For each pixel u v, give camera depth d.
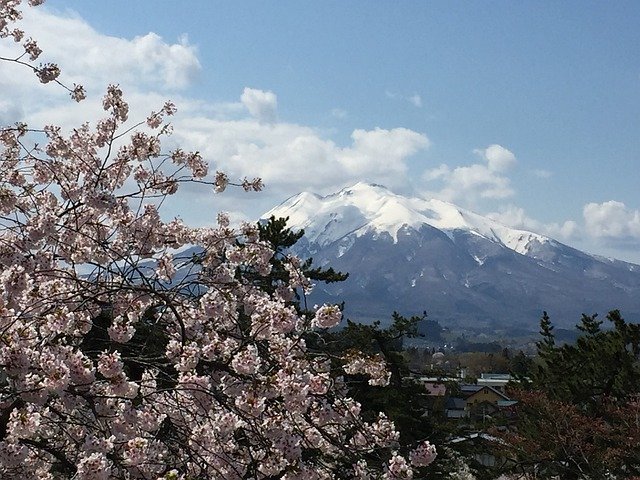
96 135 10.24
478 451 24.72
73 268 8.15
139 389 6.95
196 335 7.93
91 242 8.52
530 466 25.88
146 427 6.57
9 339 5.57
